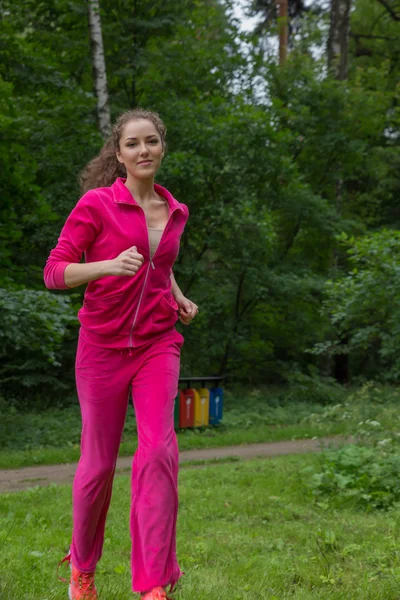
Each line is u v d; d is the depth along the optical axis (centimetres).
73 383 1781
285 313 2114
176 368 290
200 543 502
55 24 1903
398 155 2577
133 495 276
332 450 858
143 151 288
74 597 302
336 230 2161
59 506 679
